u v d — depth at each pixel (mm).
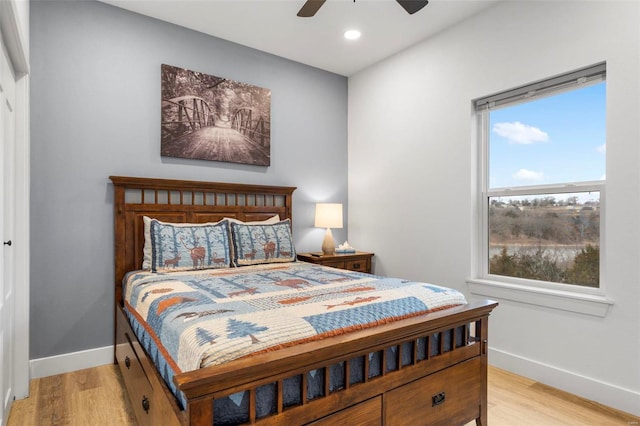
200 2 2660
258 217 3352
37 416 1940
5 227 1860
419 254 3252
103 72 2664
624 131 2033
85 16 2602
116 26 2719
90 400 2117
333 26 2996
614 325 2066
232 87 3232
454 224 2961
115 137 2705
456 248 2943
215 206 3104
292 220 3645
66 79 2527
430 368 1585
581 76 2264
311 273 2428
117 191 2656
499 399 2156
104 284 2654
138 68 2803
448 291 1861
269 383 1148
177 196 2957
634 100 1997
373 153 3740
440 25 2975
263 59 3449
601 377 2113
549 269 2482
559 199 2430
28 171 2203
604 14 2111
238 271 2531
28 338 2162
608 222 2098
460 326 1744
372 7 2715
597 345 2137
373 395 1395
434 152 3121
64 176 2514
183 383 952
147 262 2574
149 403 1504
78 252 2562
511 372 2541
